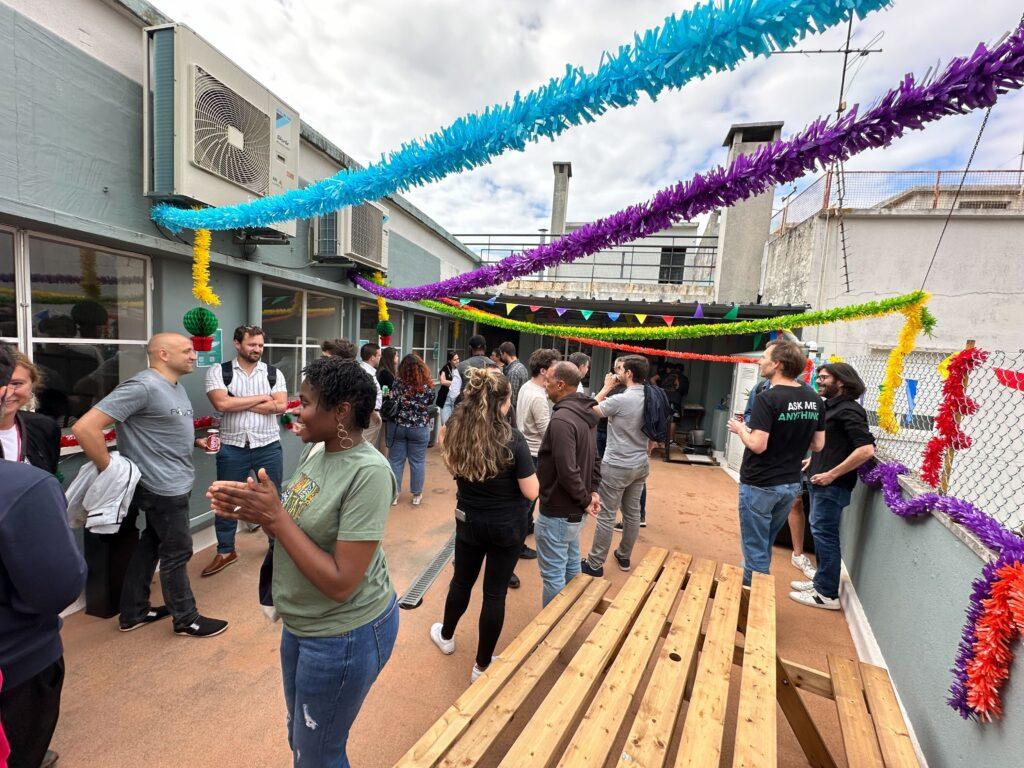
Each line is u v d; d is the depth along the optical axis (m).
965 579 1.62
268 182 3.04
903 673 2.04
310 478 1.29
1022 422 2.37
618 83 0.86
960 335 6.12
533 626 1.88
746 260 8.15
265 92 2.98
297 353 4.43
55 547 1.16
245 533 3.66
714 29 0.72
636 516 3.45
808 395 2.68
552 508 2.37
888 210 6.21
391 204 5.84
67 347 2.48
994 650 1.26
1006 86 0.68
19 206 2.04
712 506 5.28
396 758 1.79
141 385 2.23
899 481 2.42
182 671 2.16
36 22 2.07
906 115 0.77
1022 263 5.95
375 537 1.18
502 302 7.12
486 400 1.98
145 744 1.78
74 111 2.24
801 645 2.67
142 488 2.29
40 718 1.36
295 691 1.31
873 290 6.34
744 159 0.96
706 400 8.60
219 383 2.99
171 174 2.51
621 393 3.27
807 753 1.83
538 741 1.28
